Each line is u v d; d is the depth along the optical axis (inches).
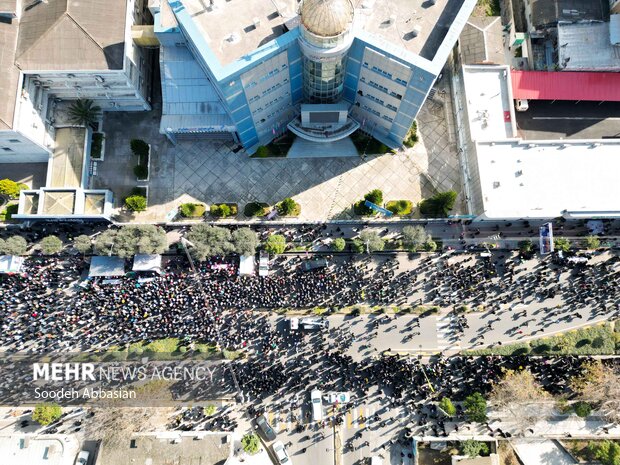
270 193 3115.2
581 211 2775.6
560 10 3070.9
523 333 2910.9
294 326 2869.1
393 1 2486.5
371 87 2733.8
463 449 2662.4
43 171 3139.8
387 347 2901.1
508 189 2851.9
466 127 3031.5
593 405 2738.7
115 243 2819.9
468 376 2837.1
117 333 2891.2
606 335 2876.5
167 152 3169.3
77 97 3034.0
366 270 2989.7
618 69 3070.9
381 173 3139.8
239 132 2915.8
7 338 2876.5
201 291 2923.2
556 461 2696.9
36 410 2687.0
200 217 3068.4
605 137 3189.0
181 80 2930.6
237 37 2437.3
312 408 2785.4
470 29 3110.2
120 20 2780.5
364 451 2773.1
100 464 2642.7
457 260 2999.5
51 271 2960.1
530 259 2994.6
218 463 2647.6
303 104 2896.2
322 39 2256.4
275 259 3009.4
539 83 3095.5
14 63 2684.5
